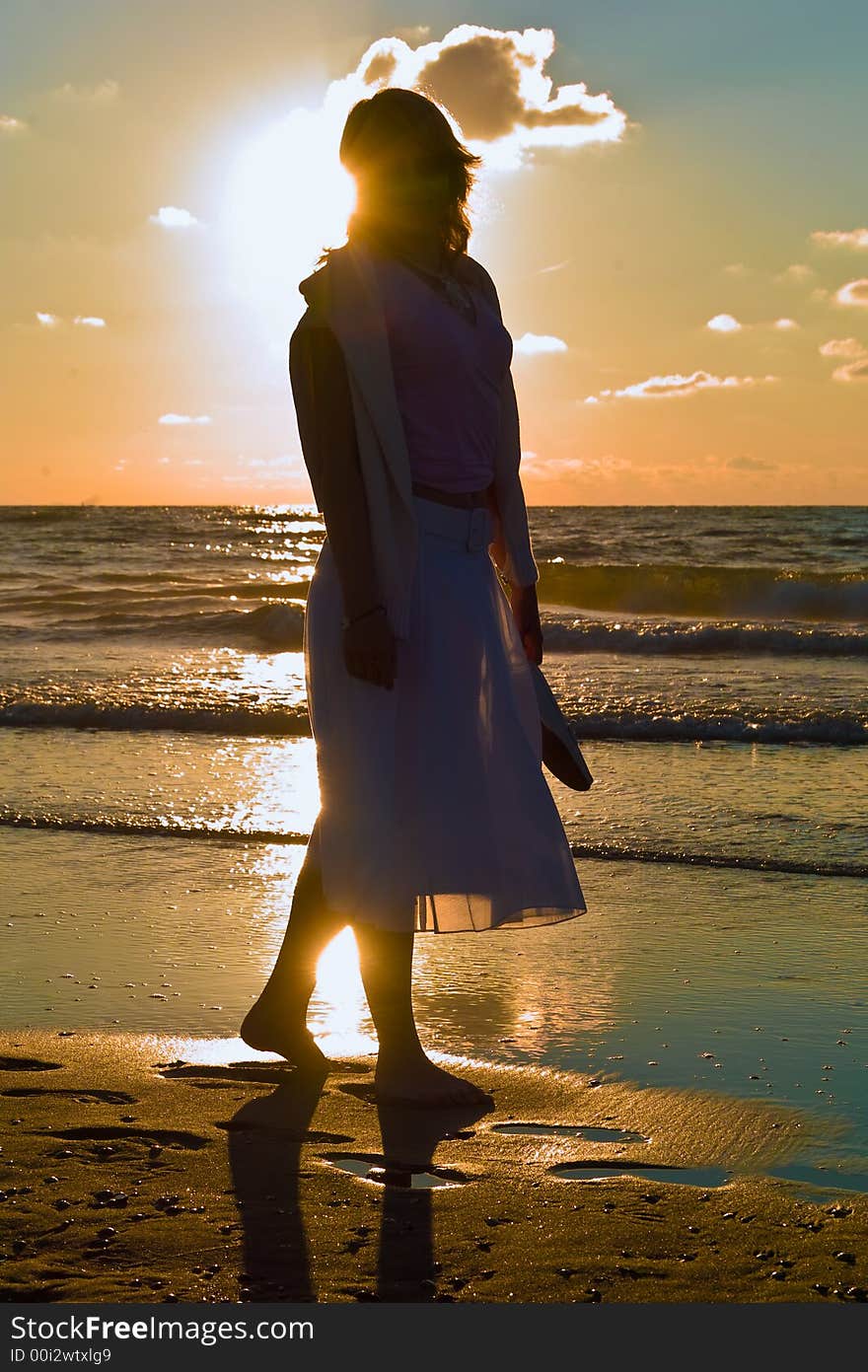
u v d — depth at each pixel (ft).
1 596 66.74
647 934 11.81
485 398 7.71
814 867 14.14
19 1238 5.90
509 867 7.63
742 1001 9.88
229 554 108.17
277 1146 7.12
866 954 11.08
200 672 34.19
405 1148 7.15
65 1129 7.31
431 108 7.65
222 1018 9.45
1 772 20.24
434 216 7.64
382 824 7.41
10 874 14.03
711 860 14.52
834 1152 7.11
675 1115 7.68
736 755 21.80
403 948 7.99
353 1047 8.93
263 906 12.66
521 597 8.34
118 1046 8.85
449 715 7.54
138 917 12.27
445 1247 5.89
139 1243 5.88
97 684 30.83
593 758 21.43
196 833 15.98
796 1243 5.96
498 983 10.43
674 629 40.78
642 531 129.80
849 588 57.82
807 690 29.45
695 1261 5.78
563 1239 5.98
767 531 127.44
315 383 7.32
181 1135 7.27
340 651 7.55
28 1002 9.81
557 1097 8.00
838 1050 8.77
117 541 128.06
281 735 24.44
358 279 7.33
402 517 7.36
